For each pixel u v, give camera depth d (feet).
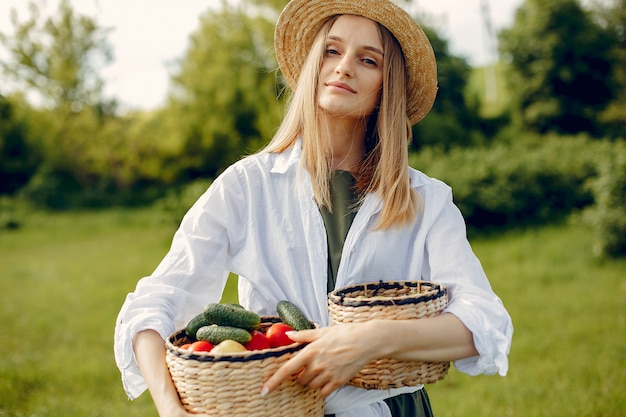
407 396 6.33
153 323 5.57
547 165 44.39
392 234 6.28
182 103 87.76
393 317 5.34
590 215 32.27
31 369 19.34
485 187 41.29
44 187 81.35
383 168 6.36
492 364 5.50
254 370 4.91
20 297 30.48
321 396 5.42
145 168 92.58
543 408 14.88
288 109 7.38
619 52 94.84
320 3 6.56
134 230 54.80
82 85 98.68
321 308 6.10
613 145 54.65
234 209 6.32
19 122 90.07
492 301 5.85
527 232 38.22
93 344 22.35
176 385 5.10
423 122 74.49
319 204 6.32
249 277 6.17
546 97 95.96
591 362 17.76
